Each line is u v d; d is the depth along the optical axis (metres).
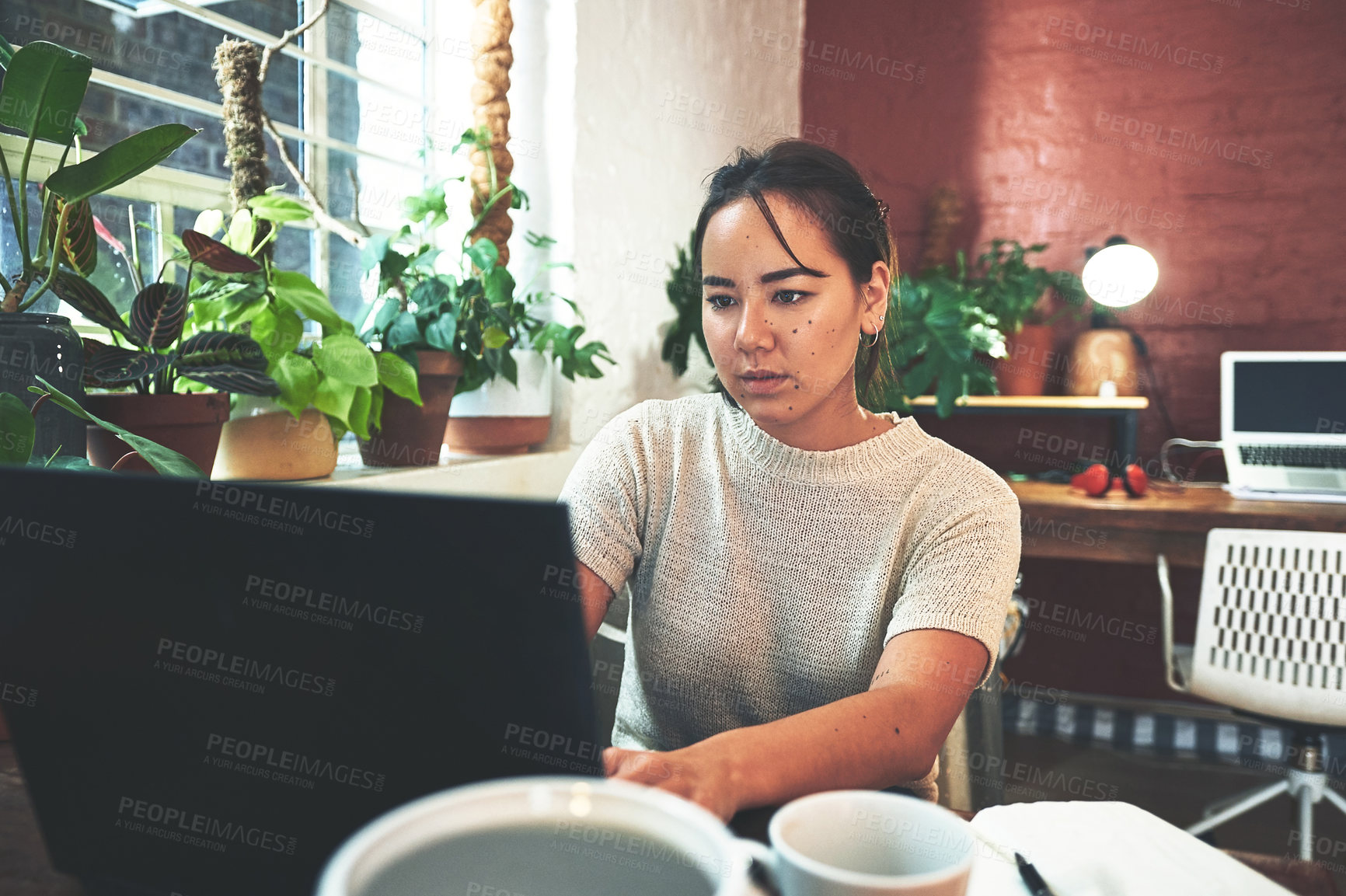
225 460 1.36
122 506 0.40
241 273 1.26
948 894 0.35
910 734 0.68
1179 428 2.83
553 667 0.38
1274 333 2.73
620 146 2.35
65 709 0.43
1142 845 0.53
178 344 1.18
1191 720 2.74
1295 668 1.85
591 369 2.00
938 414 2.56
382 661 0.39
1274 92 2.68
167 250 1.62
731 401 0.97
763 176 0.83
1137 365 2.85
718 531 0.96
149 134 0.96
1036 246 2.80
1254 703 1.90
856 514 0.92
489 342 1.81
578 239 2.19
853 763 0.63
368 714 0.39
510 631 0.38
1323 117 2.64
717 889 0.27
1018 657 2.94
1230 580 1.91
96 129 1.48
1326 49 2.62
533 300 2.10
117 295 1.54
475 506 0.37
